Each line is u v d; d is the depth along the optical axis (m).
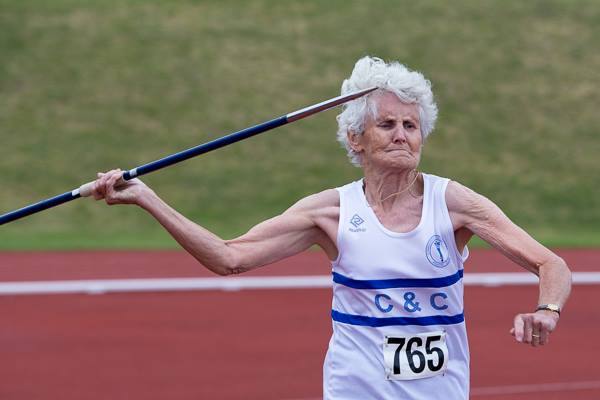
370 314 11.60
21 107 70.62
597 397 25.62
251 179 65.38
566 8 90.31
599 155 72.94
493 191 67.44
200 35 80.25
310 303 37.34
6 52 75.69
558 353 30.33
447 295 11.60
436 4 88.00
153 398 24.83
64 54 76.12
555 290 10.98
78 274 42.91
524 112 76.56
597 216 65.62
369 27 83.56
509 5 89.25
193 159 66.94
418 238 11.55
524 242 11.44
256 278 42.25
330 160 68.06
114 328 32.81
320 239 12.16
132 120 70.38
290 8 85.44
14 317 34.41
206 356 29.14
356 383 11.67
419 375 11.55
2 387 25.78
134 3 83.56
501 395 25.61
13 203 60.84
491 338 32.19
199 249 11.77
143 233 57.47
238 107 72.69
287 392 25.41
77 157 66.12
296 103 73.62
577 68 82.69
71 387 25.83
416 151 11.83
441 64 80.31
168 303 37.00
